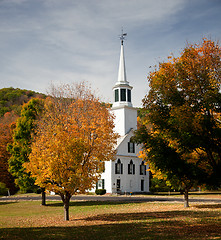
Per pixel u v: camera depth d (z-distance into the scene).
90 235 14.17
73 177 18.44
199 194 46.84
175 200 34.16
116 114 53.84
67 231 15.48
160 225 16.28
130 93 55.31
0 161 58.72
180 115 12.64
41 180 18.95
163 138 14.49
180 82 13.62
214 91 12.62
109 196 44.16
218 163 12.92
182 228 15.12
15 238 13.73
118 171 49.53
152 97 14.41
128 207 27.41
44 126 28.72
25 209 29.58
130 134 52.69
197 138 12.42
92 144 20.39
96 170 20.78
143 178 53.81
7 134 62.91
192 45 14.60
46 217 22.44
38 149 19.73
